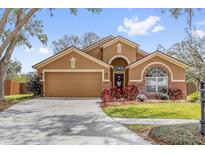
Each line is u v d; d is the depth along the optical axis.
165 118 14.88
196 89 40.72
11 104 21.80
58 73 29.34
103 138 10.23
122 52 32.00
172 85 28.45
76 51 29.20
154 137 9.99
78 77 29.23
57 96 29.28
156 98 28.06
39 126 12.74
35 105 21.28
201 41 40.91
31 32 26.73
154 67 28.55
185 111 17.20
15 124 13.29
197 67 40.91
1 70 23.81
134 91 26.56
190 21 19.80
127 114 16.16
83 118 15.01
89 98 27.75
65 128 12.23
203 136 9.38
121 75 32.44
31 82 30.09
